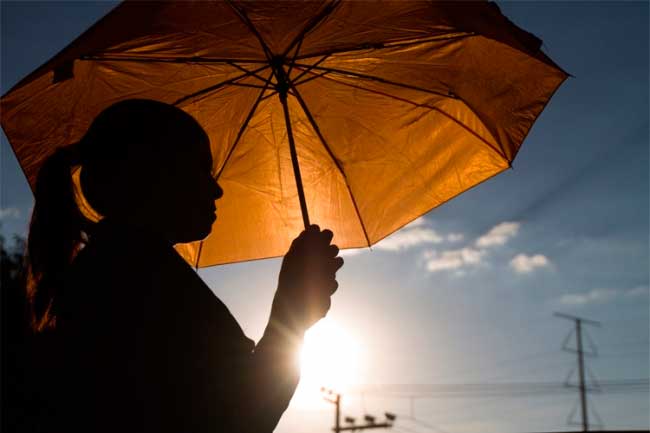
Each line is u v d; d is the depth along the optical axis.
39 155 2.32
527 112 2.46
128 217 1.60
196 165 1.67
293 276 1.62
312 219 2.90
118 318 1.40
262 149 2.89
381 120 2.79
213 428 1.38
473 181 2.70
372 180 2.84
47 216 1.64
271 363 1.48
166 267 1.46
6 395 1.41
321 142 2.86
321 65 2.63
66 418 1.37
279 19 2.35
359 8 2.32
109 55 2.33
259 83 2.70
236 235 2.88
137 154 1.61
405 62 2.55
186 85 2.60
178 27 2.25
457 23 2.18
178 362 1.39
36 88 2.27
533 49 2.33
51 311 1.55
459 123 2.70
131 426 1.36
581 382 38.38
